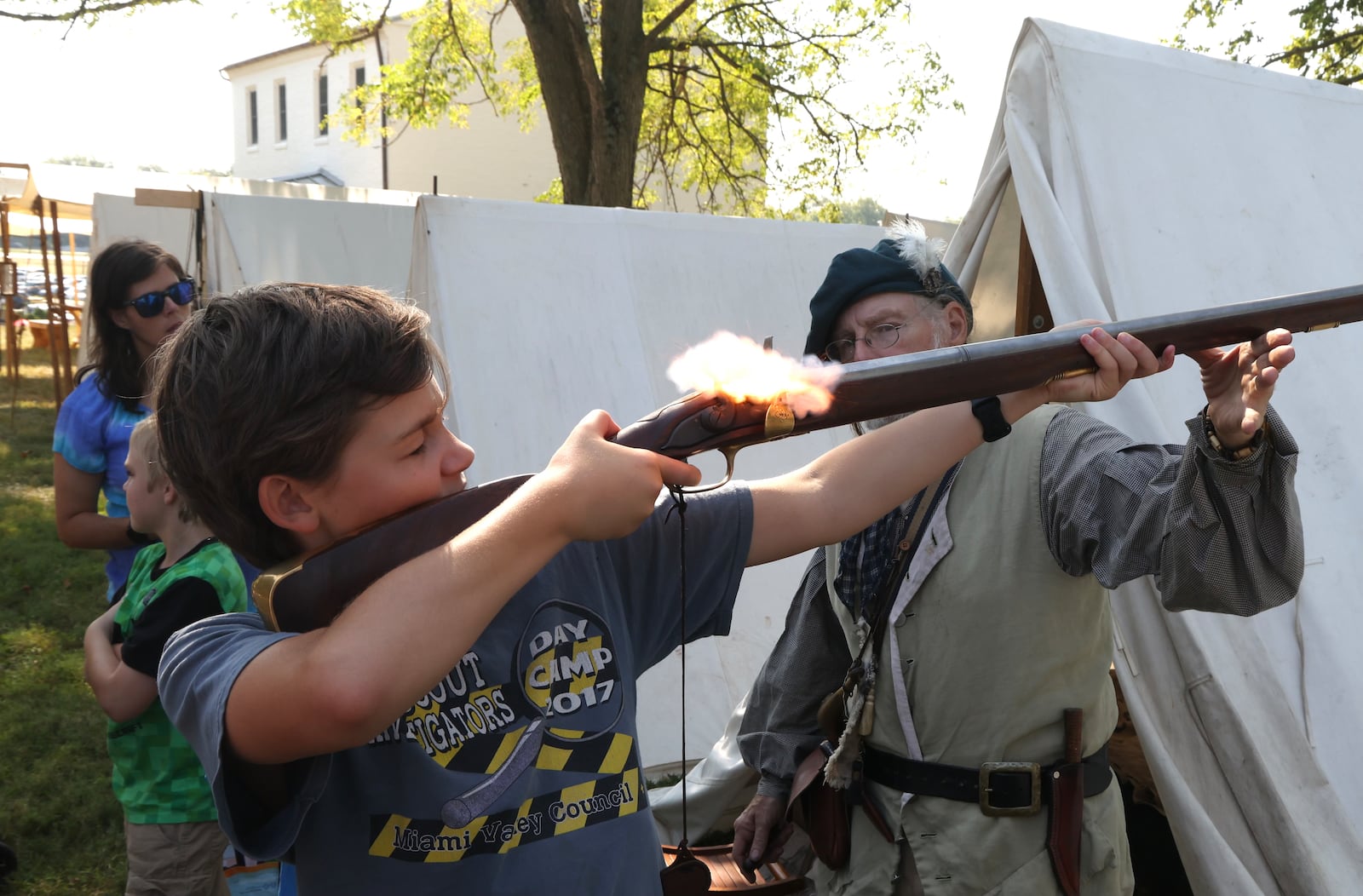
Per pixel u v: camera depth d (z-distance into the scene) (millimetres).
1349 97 3949
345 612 941
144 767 2635
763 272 5617
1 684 5730
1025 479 1933
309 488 1099
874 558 2109
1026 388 1441
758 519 1404
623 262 5090
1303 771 2553
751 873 2479
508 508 969
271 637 1029
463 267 4574
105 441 3541
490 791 1140
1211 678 2447
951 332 2215
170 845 2641
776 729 2438
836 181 15188
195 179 10102
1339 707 2816
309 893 1145
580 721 1238
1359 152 3830
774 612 4891
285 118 27484
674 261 5285
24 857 4098
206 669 1029
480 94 23469
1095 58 3266
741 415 1266
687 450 1282
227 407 1064
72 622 6770
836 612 2227
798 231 5930
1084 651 1951
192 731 1055
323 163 26219
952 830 1950
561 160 12227
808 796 2236
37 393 15469
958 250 3461
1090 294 2979
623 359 4812
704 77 15461
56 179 12867
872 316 2131
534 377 4543
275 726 928
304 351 1061
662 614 1398
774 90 14203
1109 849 1943
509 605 1236
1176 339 1508
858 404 1321
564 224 4953
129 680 2475
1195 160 3371
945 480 2027
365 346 1076
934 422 1436
